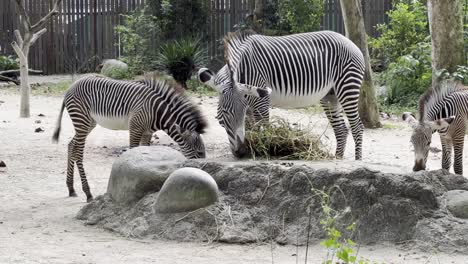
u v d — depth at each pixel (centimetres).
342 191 853
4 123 1797
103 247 820
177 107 1062
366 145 1544
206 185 866
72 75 2752
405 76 2191
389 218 841
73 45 3027
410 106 2131
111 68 2777
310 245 830
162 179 909
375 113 1789
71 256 780
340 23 2886
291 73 1194
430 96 1140
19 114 1966
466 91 1149
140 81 1088
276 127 1027
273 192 877
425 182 865
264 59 1181
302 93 1209
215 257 780
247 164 910
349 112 1249
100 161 1366
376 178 857
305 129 1044
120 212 916
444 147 1152
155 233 859
